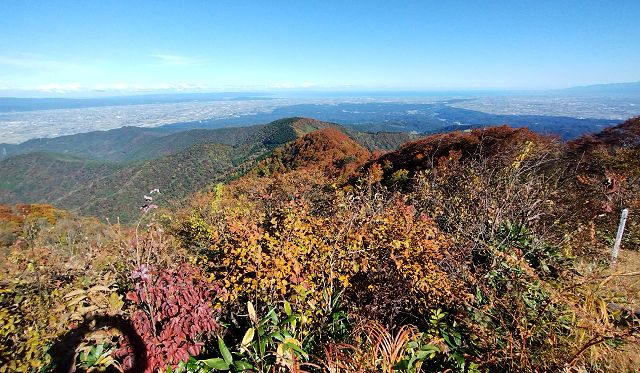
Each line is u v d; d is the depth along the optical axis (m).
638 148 9.29
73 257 3.98
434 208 5.42
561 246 4.38
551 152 8.02
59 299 3.03
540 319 2.48
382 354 2.01
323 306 3.25
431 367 2.53
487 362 2.36
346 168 30.50
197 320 2.35
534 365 2.22
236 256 3.64
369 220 4.28
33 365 2.32
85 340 2.44
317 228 3.95
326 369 2.07
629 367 2.22
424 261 3.50
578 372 2.12
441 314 2.89
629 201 6.20
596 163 9.35
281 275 3.24
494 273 3.23
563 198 6.07
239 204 8.43
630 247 5.47
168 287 2.43
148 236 3.56
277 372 2.10
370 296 3.52
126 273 3.27
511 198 4.78
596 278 2.70
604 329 2.20
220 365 1.95
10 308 2.88
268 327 2.40
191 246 7.28
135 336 2.25
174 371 2.12
